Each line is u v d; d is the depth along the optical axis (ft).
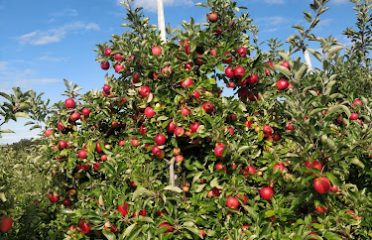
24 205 9.15
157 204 7.29
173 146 8.52
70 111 9.66
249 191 7.59
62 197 9.55
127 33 9.50
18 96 6.37
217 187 7.59
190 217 7.15
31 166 10.44
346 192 6.76
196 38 8.52
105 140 9.73
